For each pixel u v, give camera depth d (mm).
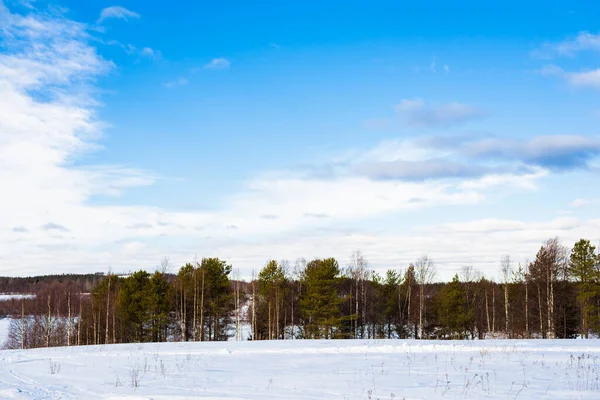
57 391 12891
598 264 41031
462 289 49250
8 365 19125
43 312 58969
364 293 52719
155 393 12172
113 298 49406
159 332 45250
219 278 46062
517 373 14727
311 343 26719
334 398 11242
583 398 10914
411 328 53906
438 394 11539
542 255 46938
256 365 17844
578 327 45062
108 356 21953
